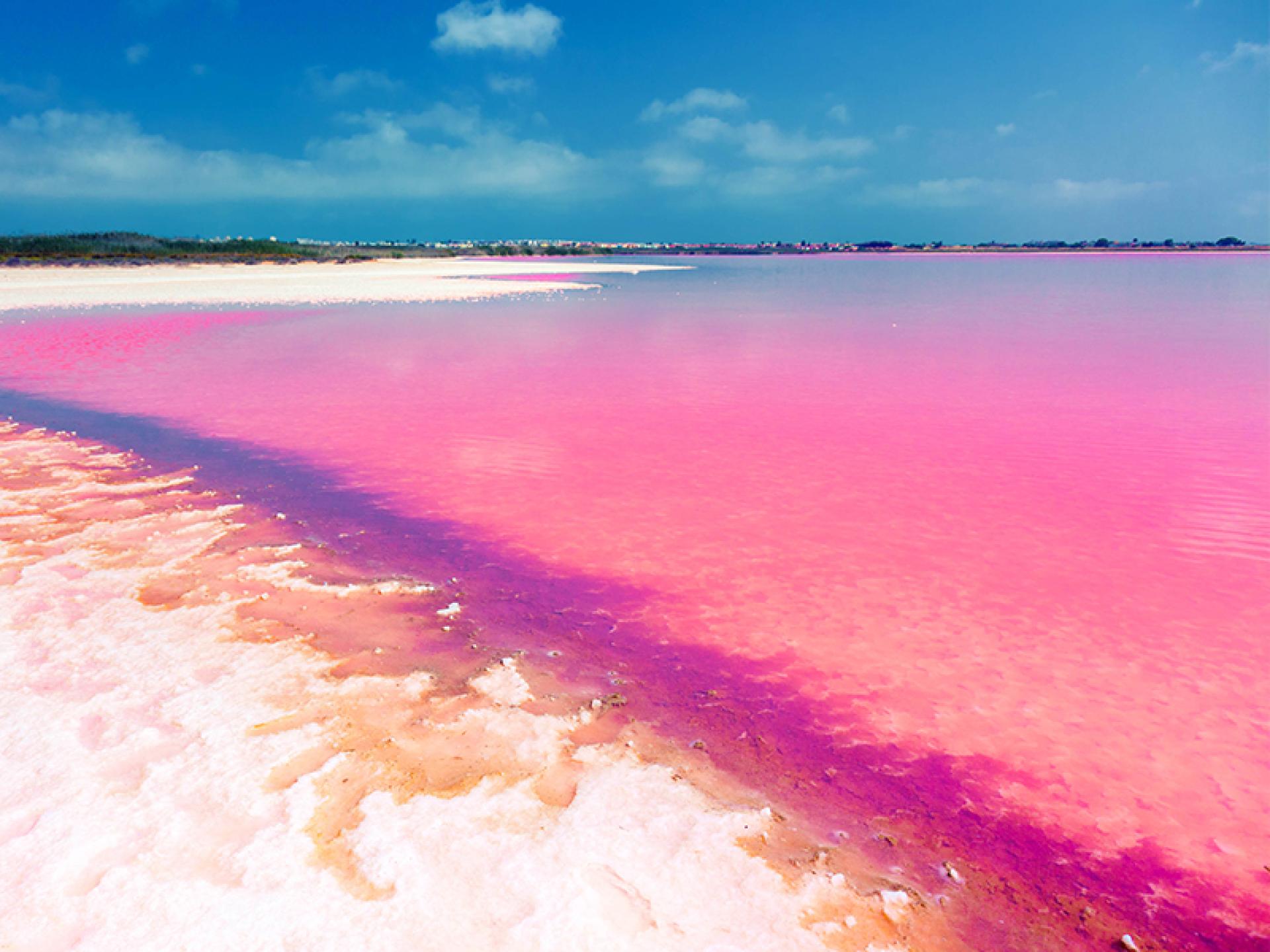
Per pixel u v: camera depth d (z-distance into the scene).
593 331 21.25
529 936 2.46
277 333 20.58
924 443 8.97
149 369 14.64
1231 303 28.33
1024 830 3.18
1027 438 9.09
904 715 3.91
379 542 6.17
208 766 3.25
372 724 3.65
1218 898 2.85
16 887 2.59
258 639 4.50
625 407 11.09
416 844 2.84
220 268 58.97
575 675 4.26
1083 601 5.06
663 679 4.24
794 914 2.65
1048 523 6.42
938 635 4.67
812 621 4.87
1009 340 18.36
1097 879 2.93
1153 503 6.84
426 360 15.65
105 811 2.96
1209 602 5.01
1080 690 4.09
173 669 4.11
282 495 7.33
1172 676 4.20
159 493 7.37
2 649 4.28
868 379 13.15
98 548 5.92
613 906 2.63
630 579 5.49
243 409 11.15
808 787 3.38
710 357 15.98
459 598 5.19
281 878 2.65
